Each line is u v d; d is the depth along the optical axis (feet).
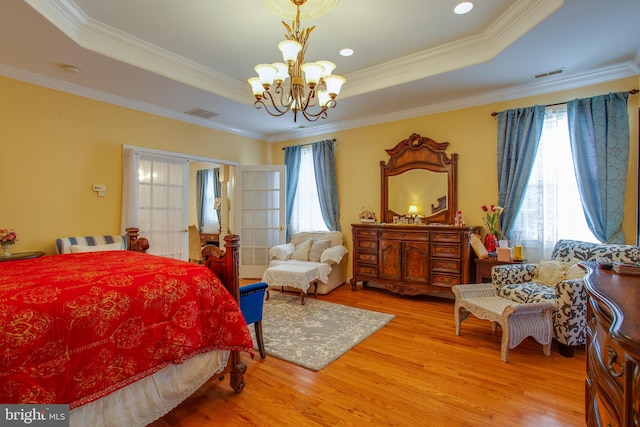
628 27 8.25
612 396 3.01
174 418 5.97
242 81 13.23
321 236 16.56
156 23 9.11
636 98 10.34
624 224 10.48
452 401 6.47
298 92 7.97
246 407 6.30
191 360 5.90
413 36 9.87
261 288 8.37
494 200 12.98
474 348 8.95
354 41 10.13
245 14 8.68
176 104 13.85
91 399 4.45
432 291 13.05
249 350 6.22
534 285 9.79
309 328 10.43
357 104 14.07
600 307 3.63
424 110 14.48
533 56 9.78
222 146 17.33
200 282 6.09
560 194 11.62
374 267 14.58
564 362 8.12
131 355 4.94
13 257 9.40
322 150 17.48
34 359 3.97
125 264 6.49
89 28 9.05
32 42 8.75
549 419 5.89
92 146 12.16
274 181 18.34
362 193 16.60
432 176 14.32
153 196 14.06
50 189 11.09
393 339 9.60
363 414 6.08
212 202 25.93
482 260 11.82
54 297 4.41
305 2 7.98
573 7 7.46
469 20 9.04
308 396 6.68
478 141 13.33
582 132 11.01
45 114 10.98
